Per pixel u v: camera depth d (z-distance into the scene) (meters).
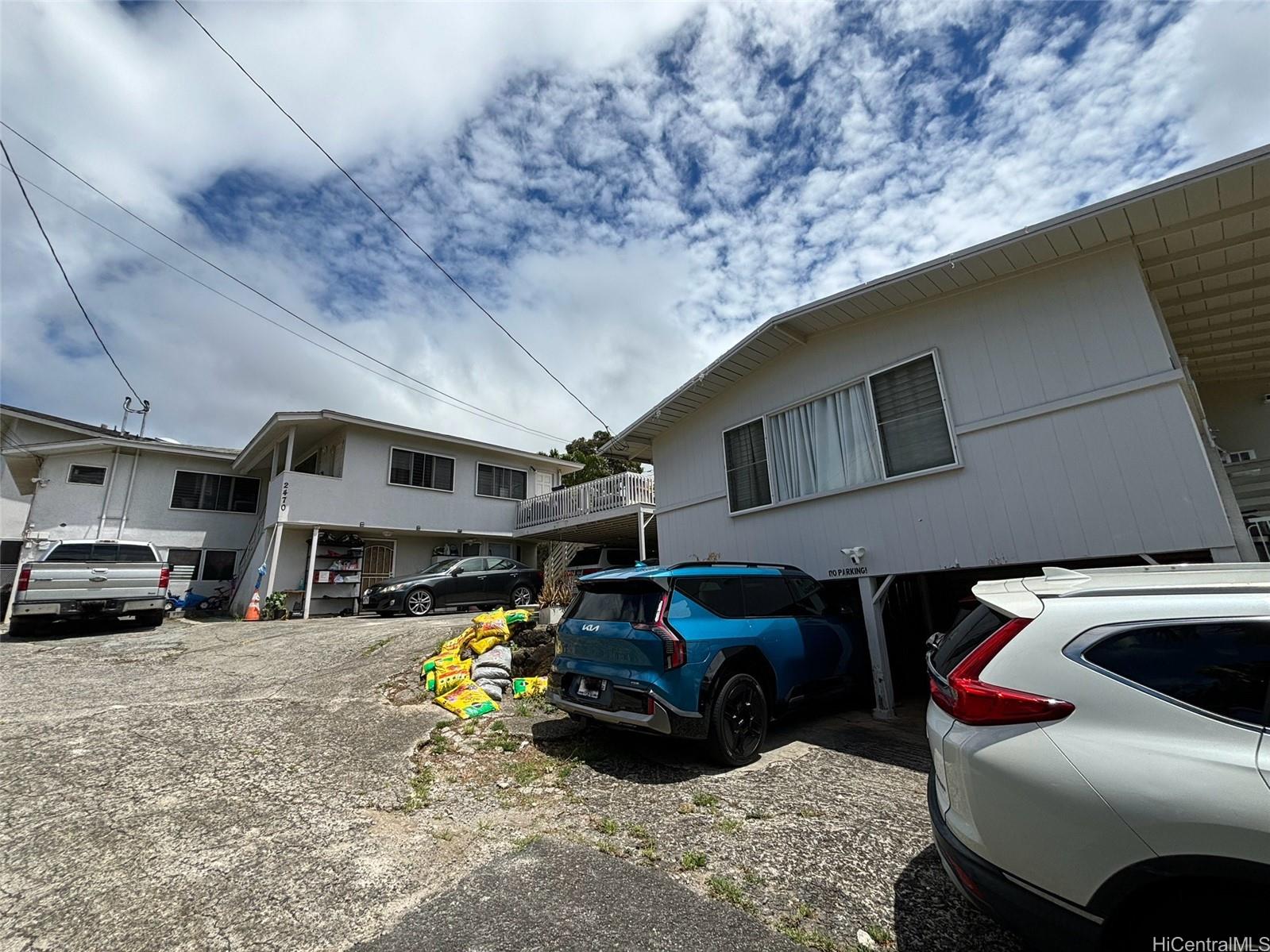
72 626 12.00
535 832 3.30
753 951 2.19
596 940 2.24
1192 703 1.82
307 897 2.54
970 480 5.92
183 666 7.94
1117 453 4.99
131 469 17.47
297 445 18.39
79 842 3.02
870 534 6.76
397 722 5.54
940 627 8.98
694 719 4.28
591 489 16.50
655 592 4.69
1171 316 6.54
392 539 17.55
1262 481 6.52
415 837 3.21
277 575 15.27
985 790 1.99
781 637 5.31
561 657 5.11
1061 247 5.30
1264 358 7.77
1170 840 1.64
